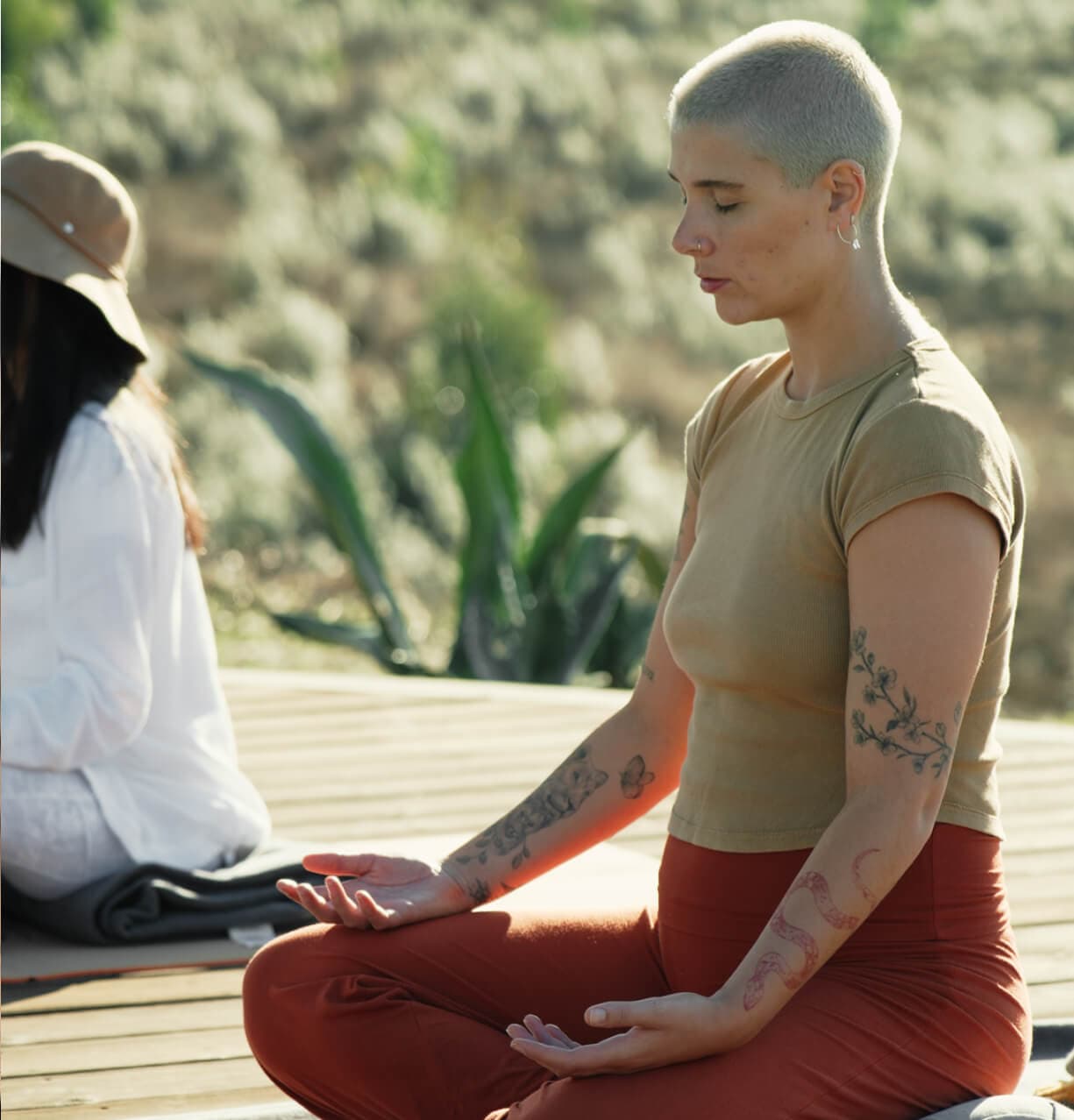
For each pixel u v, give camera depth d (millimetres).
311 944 2840
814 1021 2514
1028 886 4656
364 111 39438
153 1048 3639
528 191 37719
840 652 2600
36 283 3840
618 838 5141
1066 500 27781
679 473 26750
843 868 2449
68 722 3889
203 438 21125
